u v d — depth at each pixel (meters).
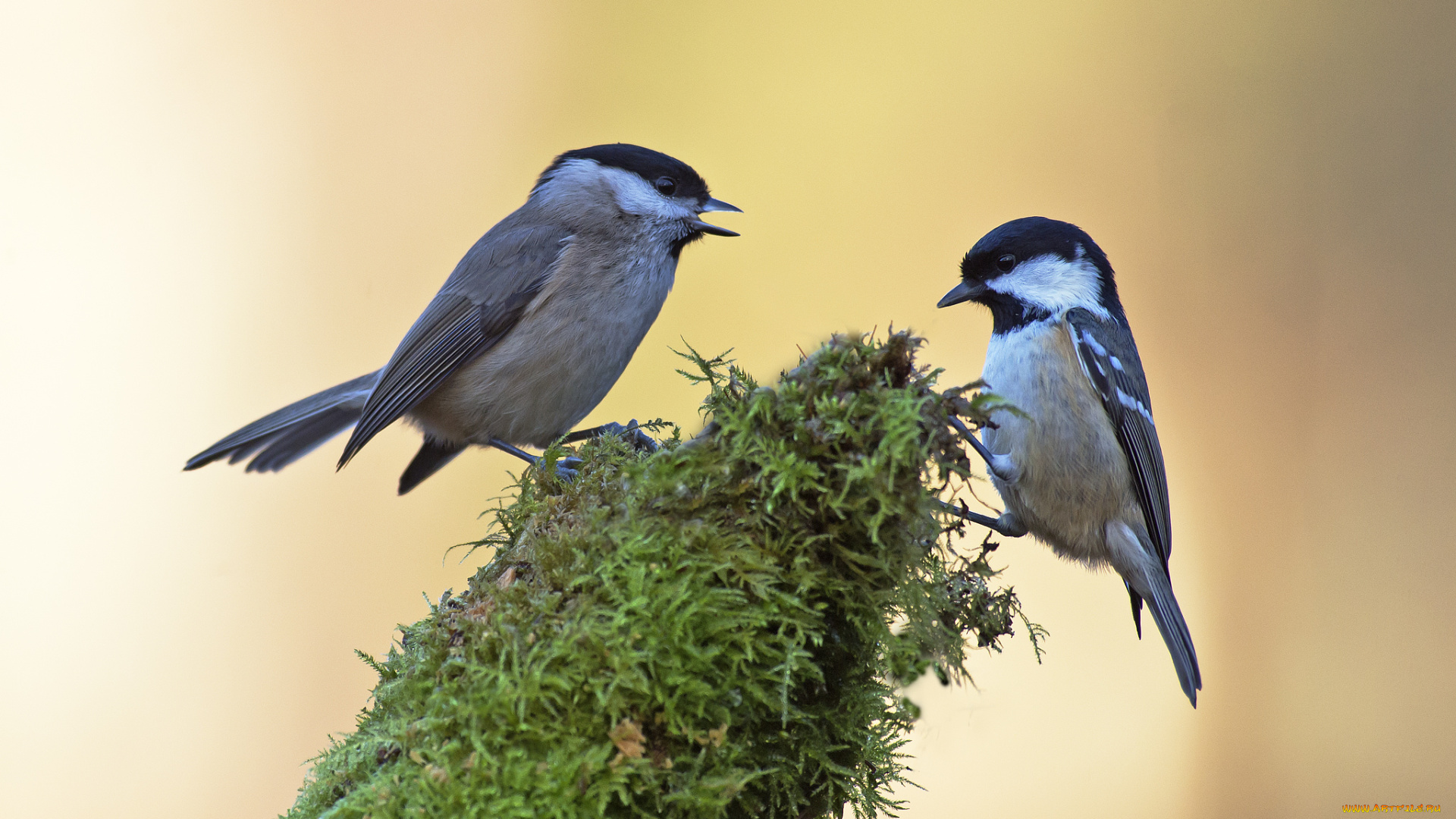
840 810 4.22
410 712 3.87
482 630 3.76
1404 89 13.69
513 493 4.83
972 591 4.87
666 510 3.90
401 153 14.84
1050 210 14.51
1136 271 14.20
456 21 15.05
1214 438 13.60
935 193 14.52
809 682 4.02
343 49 14.93
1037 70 14.71
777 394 3.89
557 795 3.48
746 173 14.80
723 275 14.45
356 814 3.66
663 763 3.62
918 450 3.75
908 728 4.32
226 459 8.65
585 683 3.58
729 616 3.69
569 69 15.09
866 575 3.90
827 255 14.55
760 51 14.96
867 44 14.89
